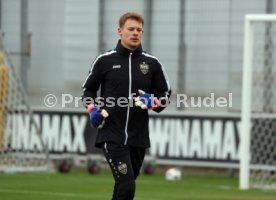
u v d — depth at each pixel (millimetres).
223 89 56062
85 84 26141
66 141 57969
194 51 56969
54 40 59844
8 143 54094
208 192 43438
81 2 59375
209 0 56406
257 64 53781
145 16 58062
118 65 25656
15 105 54312
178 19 57281
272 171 52375
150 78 26016
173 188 45625
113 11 58625
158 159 56500
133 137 25547
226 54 56000
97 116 25266
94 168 55156
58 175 53094
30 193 40625
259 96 53250
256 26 54156
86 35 59219
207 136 55281
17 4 59750
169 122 56250
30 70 59750
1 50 57656
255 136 52562
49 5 59969
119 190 25188
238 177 56094
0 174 52344
